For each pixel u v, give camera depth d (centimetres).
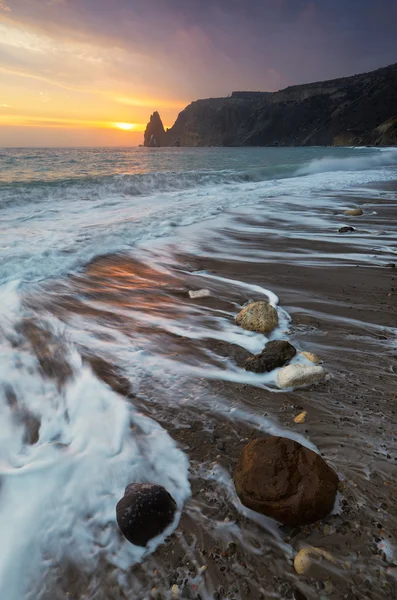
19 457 207
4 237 649
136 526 158
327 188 1377
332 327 357
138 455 206
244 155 4078
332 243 670
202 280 500
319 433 218
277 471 171
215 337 343
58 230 716
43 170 1747
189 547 155
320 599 135
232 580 142
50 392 266
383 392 256
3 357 306
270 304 399
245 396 257
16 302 413
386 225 796
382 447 205
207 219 852
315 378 267
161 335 349
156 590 140
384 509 167
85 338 341
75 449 211
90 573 147
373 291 449
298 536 158
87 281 489
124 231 720
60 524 167
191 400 254
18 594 140
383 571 142
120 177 1316
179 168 2127
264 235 730
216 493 180
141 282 492
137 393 262
